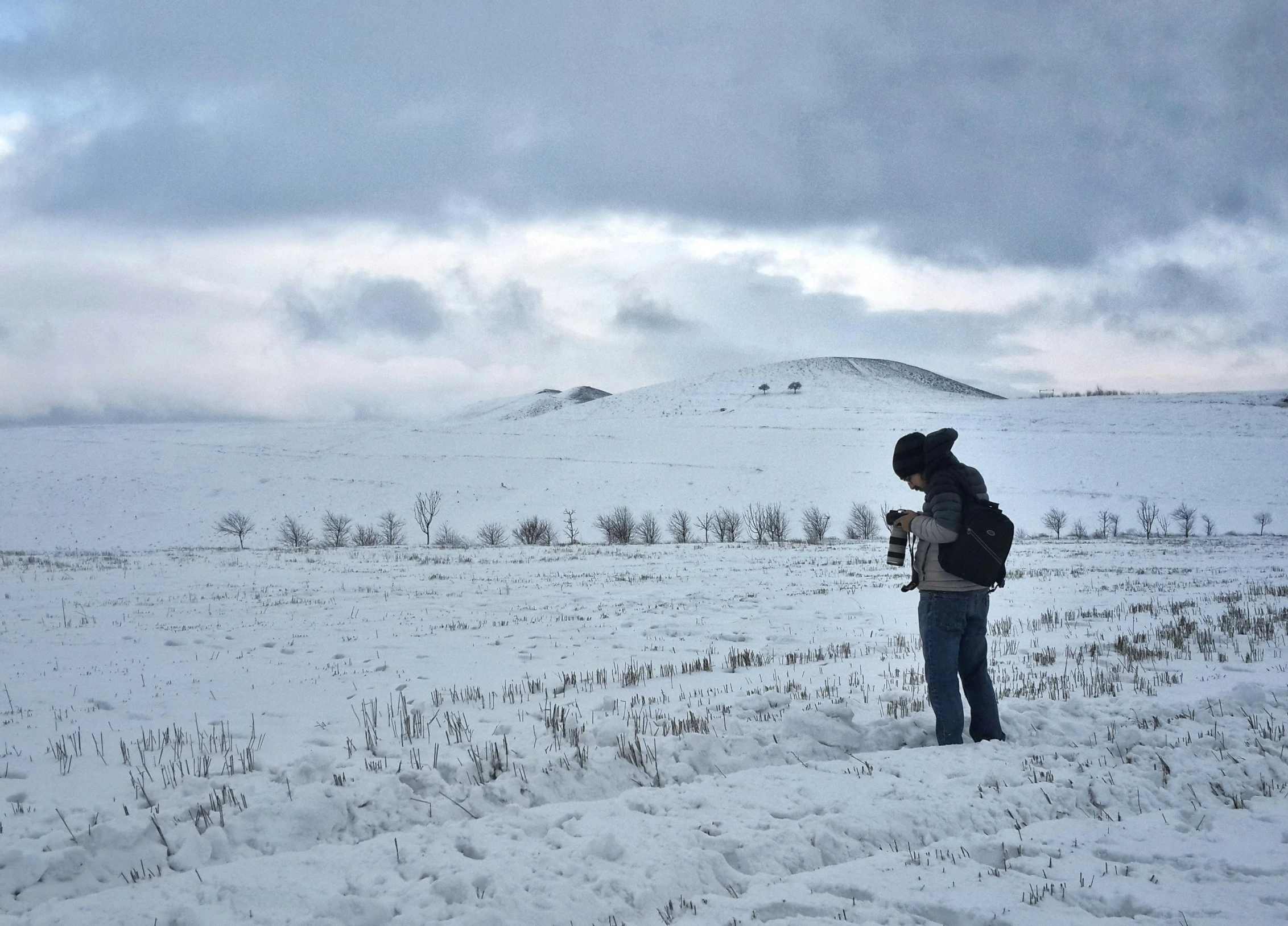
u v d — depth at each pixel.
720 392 153.75
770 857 4.10
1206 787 5.05
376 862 4.06
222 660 11.56
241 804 4.86
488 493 95.31
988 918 3.42
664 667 10.02
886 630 13.65
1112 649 10.29
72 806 5.09
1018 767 5.41
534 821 4.50
